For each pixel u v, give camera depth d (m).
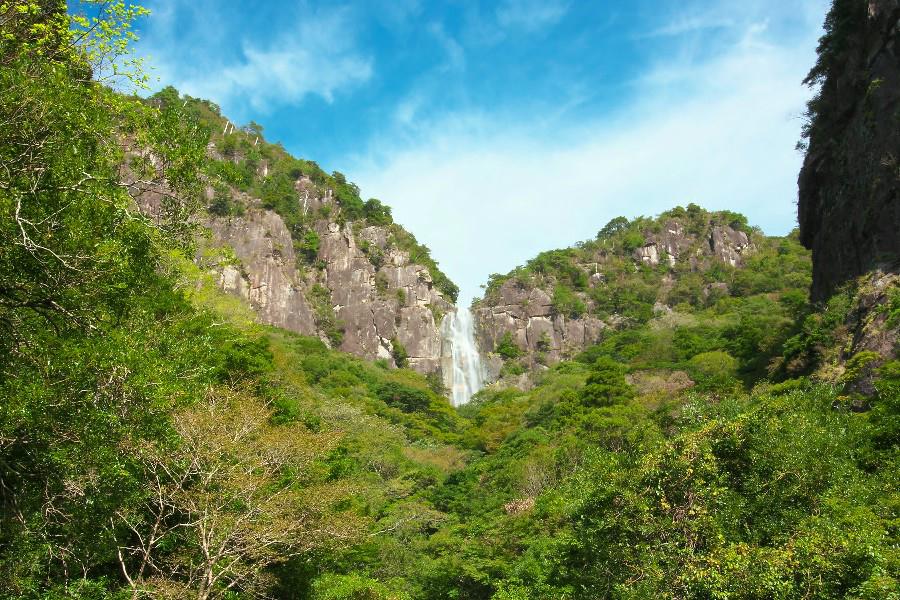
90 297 11.48
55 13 11.59
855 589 11.90
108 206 11.87
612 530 15.73
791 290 102.38
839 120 44.66
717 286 124.50
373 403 71.12
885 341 28.89
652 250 145.75
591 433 43.34
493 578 28.78
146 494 15.06
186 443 16.61
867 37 41.50
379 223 142.50
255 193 122.94
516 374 120.12
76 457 11.05
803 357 37.62
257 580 18.22
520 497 39.31
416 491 45.53
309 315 111.75
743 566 12.55
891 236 35.97
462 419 86.00
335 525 19.83
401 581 30.64
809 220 50.09
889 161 36.50
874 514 15.23
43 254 10.74
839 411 23.78
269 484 18.77
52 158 11.06
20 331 11.11
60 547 12.66
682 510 14.77
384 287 128.25
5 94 10.66
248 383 23.92
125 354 11.30
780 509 14.89
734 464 15.75
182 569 17.59
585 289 137.12
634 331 102.56
